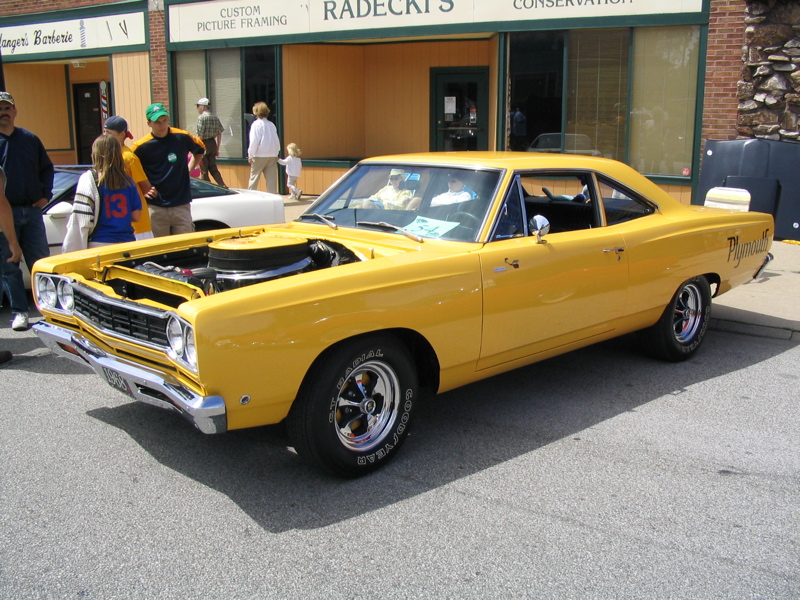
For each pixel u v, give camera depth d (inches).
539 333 184.4
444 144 597.3
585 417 192.1
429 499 149.0
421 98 596.1
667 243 214.2
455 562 127.7
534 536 136.2
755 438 180.2
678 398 206.4
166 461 164.4
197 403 132.5
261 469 161.2
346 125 612.4
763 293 313.3
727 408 199.3
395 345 157.6
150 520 140.0
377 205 197.3
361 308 148.2
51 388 208.2
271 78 568.4
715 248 232.1
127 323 149.9
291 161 540.4
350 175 213.2
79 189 233.5
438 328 161.9
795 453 172.2
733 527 140.3
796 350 252.7
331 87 596.4
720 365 236.1
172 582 121.3
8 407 194.1
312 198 561.0
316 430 147.2
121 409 193.6
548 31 469.4
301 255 171.2
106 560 127.1
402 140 610.9
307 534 135.8
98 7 631.2
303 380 146.9
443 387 170.9
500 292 172.4
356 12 523.5
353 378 154.6
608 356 245.0
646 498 150.6
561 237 189.3
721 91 433.1
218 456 167.2
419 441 176.6
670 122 452.1
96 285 162.1
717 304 296.8
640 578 123.8
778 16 412.2
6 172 245.4
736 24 422.3
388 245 178.4
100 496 148.8
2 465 161.3
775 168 396.8
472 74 577.0
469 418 191.0
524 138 488.7
